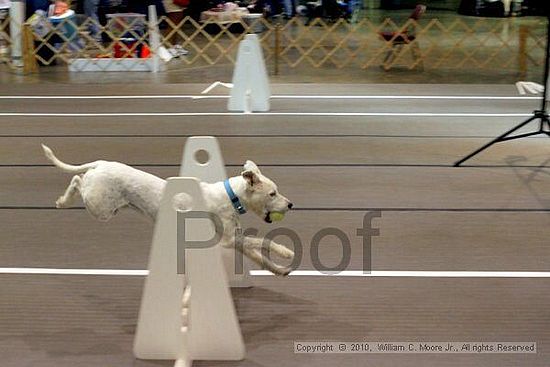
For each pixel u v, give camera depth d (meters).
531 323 5.62
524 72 18.91
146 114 13.62
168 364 5.04
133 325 5.60
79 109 14.20
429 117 13.34
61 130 12.34
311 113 13.63
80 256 6.95
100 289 6.23
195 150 6.04
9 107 14.46
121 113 13.75
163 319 4.99
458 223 7.84
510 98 15.27
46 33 19.86
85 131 12.26
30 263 6.80
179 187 4.80
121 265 6.73
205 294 4.96
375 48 23.67
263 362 5.05
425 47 23.53
